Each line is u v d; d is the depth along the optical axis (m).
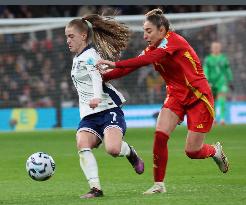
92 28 26.67
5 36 79.00
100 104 26.28
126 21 73.75
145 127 72.69
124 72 26.50
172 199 24.36
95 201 24.25
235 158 41.41
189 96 26.64
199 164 38.44
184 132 64.75
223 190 27.33
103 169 37.38
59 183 31.66
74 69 26.28
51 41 79.75
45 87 79.38
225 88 70.12
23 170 37.53
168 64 26.36
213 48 69.31
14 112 74.25
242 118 76.88
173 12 87.94
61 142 56.09
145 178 33.28
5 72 79.00
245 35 82.19
